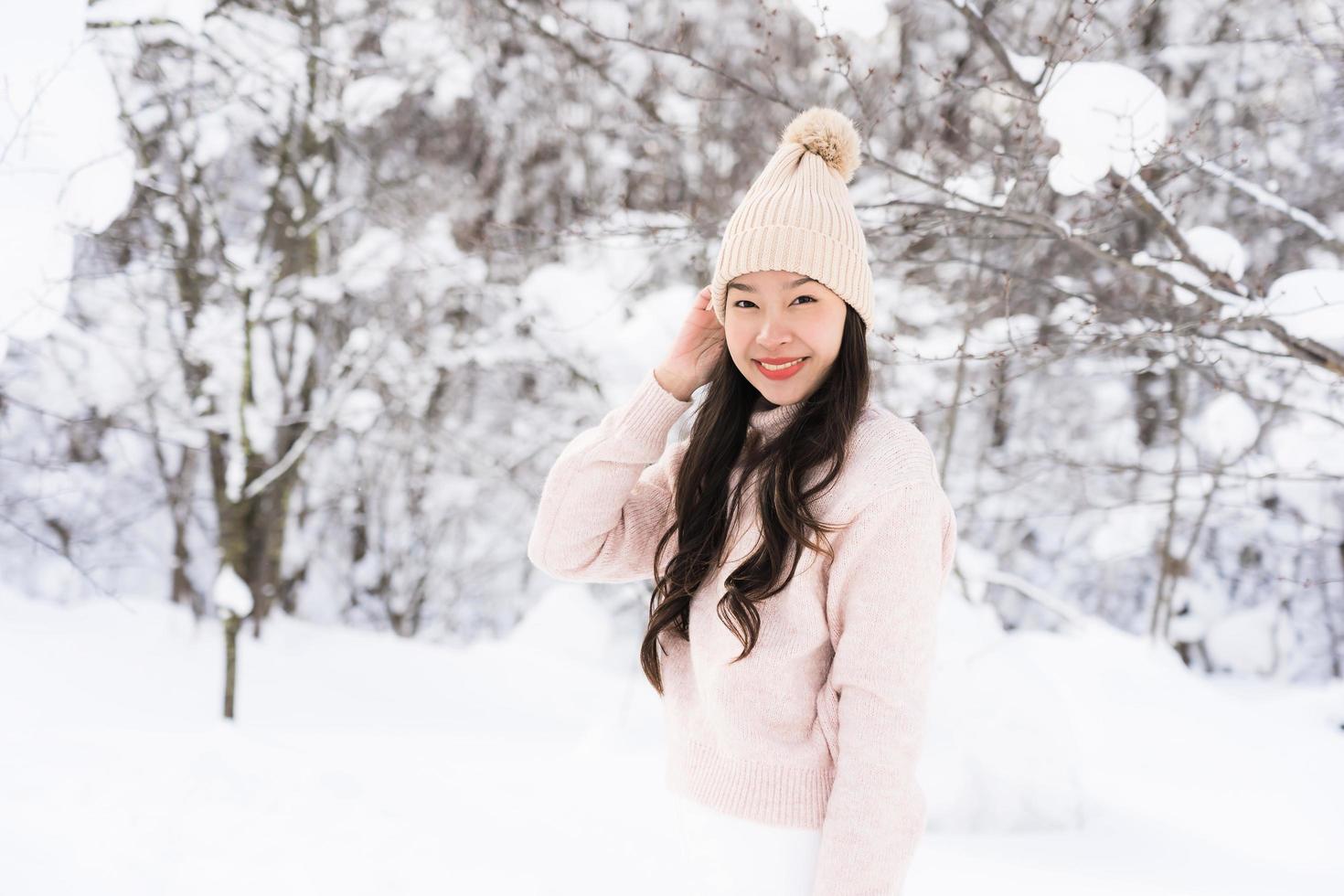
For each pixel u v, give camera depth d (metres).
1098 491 8.57
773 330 1.37
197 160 6.20
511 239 7.40
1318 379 3.46
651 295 5.84
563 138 8.23
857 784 1.22
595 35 3.61
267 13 5.80
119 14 3.86
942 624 4.19
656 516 1.69
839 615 1.31
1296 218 3.45
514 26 4.20
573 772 4.55
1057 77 3.11
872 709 1.23
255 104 6.01
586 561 1.63
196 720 6.46
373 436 10.64
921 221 3.51
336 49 6.48
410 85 6.95
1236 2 6.02
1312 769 4.60
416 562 12.10
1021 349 3.26
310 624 9.93
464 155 9.49
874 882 1.19
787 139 1.47
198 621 8.88
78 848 2.93
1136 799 4.13
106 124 3.08
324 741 5.53
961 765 3.71
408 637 12.20
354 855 3.03
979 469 8.42
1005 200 3.22
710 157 5.55
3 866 2.73
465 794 3.93
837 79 4.94
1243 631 10.34
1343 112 5.72
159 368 7.32
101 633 8.55
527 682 7.96
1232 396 5.00
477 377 10.45
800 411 1.41
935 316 5.42
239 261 6.50
